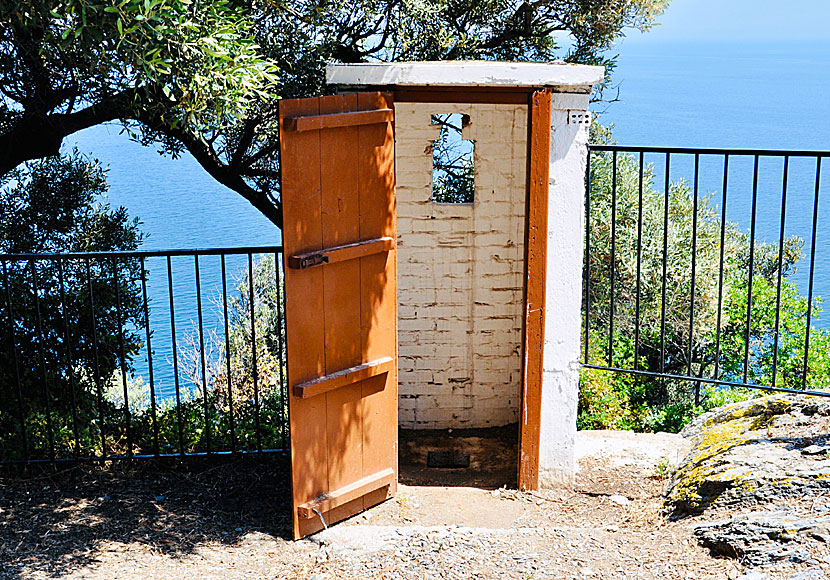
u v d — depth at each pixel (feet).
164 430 17.19
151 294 75.46
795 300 49.80
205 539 13.16
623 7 26.99
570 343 14.19
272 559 12.49
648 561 11.35
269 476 15.39
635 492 14.39
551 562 11.71
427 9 22.74
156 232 105.70
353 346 13.64
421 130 17.39
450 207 17.84
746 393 43.47
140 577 11.91
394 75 12.99
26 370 20.44
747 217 135.33
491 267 18.20
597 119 32.86
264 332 35.70
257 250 14.42
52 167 27.17
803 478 12.00
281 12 20.31
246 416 18.31
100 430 17.38
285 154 11.99
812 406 14.52
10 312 14.75
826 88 426.10
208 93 13.73
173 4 12.89
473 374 18.80
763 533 10.96
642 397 41.55
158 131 23.08
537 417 14.46
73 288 22.82
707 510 12.35
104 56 13.55
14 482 15.05
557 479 14.74
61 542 12.96
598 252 36.73
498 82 12.96
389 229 13.91
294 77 21.63
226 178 25.88
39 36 16.38
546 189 13.55
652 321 38.93
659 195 40.55
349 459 13.85
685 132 224.53
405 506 14.37
